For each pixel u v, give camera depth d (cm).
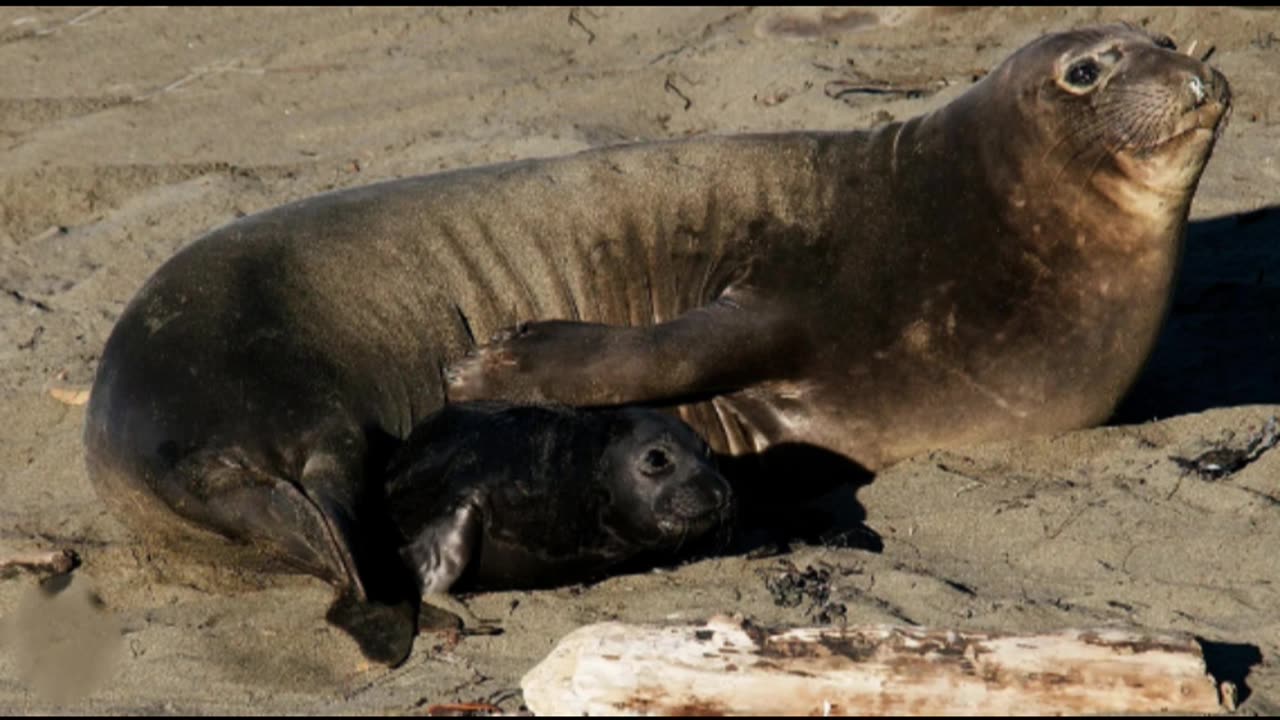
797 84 4500
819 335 2891
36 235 4156
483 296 2988
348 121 4625
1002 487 2783
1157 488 2731
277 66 5019
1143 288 2869
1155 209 2820
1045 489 2756
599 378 2825
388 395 2808
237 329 2708
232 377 2658
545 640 2380
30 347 3581
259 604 2548
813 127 4269
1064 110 2822
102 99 4881
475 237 3008
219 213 4122
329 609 2459
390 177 4238
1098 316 2861
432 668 2312
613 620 2423
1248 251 3747
